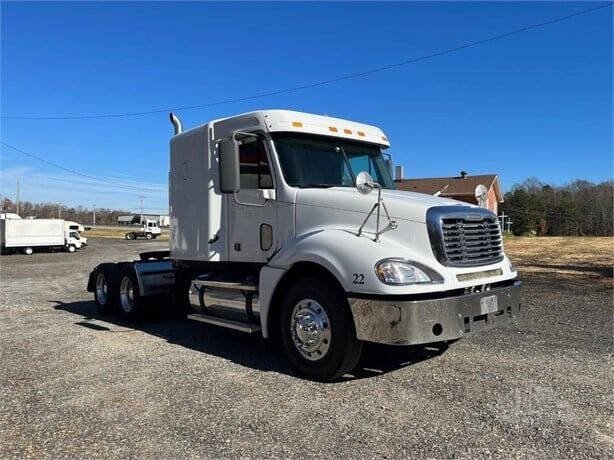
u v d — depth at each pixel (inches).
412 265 193.5
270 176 243.9
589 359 232.2
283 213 239.3
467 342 264.8
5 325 340.5
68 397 193.3
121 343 280.2
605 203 2240.4
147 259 365.4
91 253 1584.6
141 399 189.6
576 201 2292.1
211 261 274.5
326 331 205.8
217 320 259.0
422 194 243.9
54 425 167.2
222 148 233.3
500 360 231.8
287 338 220.4
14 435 159.8
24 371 228.5
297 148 247.3
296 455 143.9
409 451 145.1
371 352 248.8
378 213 203.2
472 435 154.3
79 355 254.8
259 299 232.8
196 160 285.4
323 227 224.8
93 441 154.8
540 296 411.2
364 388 198.2
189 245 291.4
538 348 252.1
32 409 181.6
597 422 162.7
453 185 1708.9
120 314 350.9
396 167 291.3
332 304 203.2
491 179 1681.8
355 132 267.9
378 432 157.6
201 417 171.6
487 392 190.4
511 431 156.6
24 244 1637.6
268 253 245.6
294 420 167.9
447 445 148.3
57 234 1695.4
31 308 417.7
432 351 249.0
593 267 608.7
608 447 145.6
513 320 223.8
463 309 197.0
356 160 267.0
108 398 191.3
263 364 234.5
